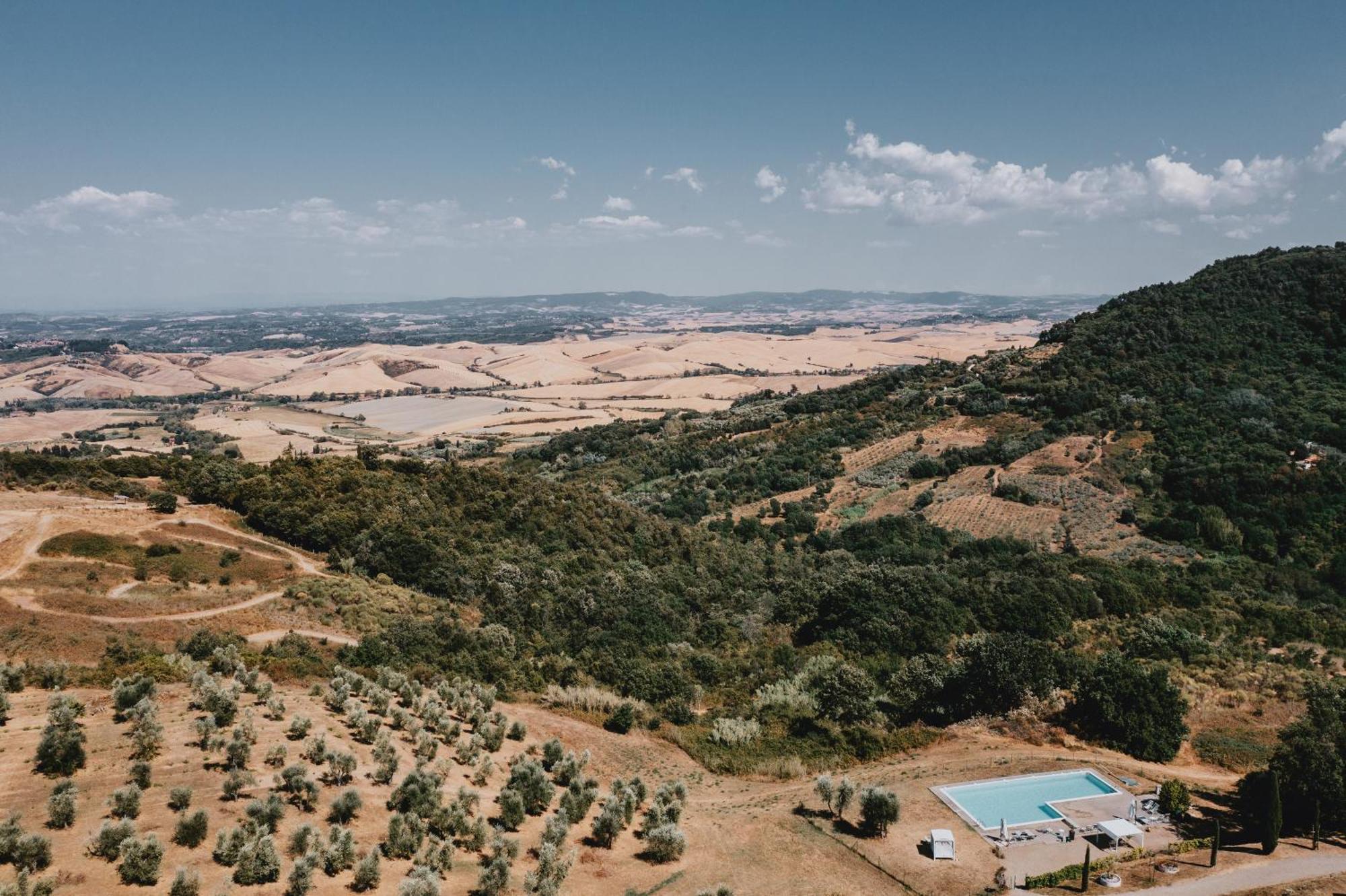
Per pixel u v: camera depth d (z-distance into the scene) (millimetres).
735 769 51312
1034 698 57312
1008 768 48656
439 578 80188
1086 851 36969
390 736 43500
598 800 41906
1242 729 56031
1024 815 43125
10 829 25422
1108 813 42750
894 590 80500
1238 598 87688
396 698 50656
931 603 78062
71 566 66188
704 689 65500
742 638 78312
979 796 45250
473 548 87062
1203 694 60750
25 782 31516
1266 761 51469
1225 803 44750
